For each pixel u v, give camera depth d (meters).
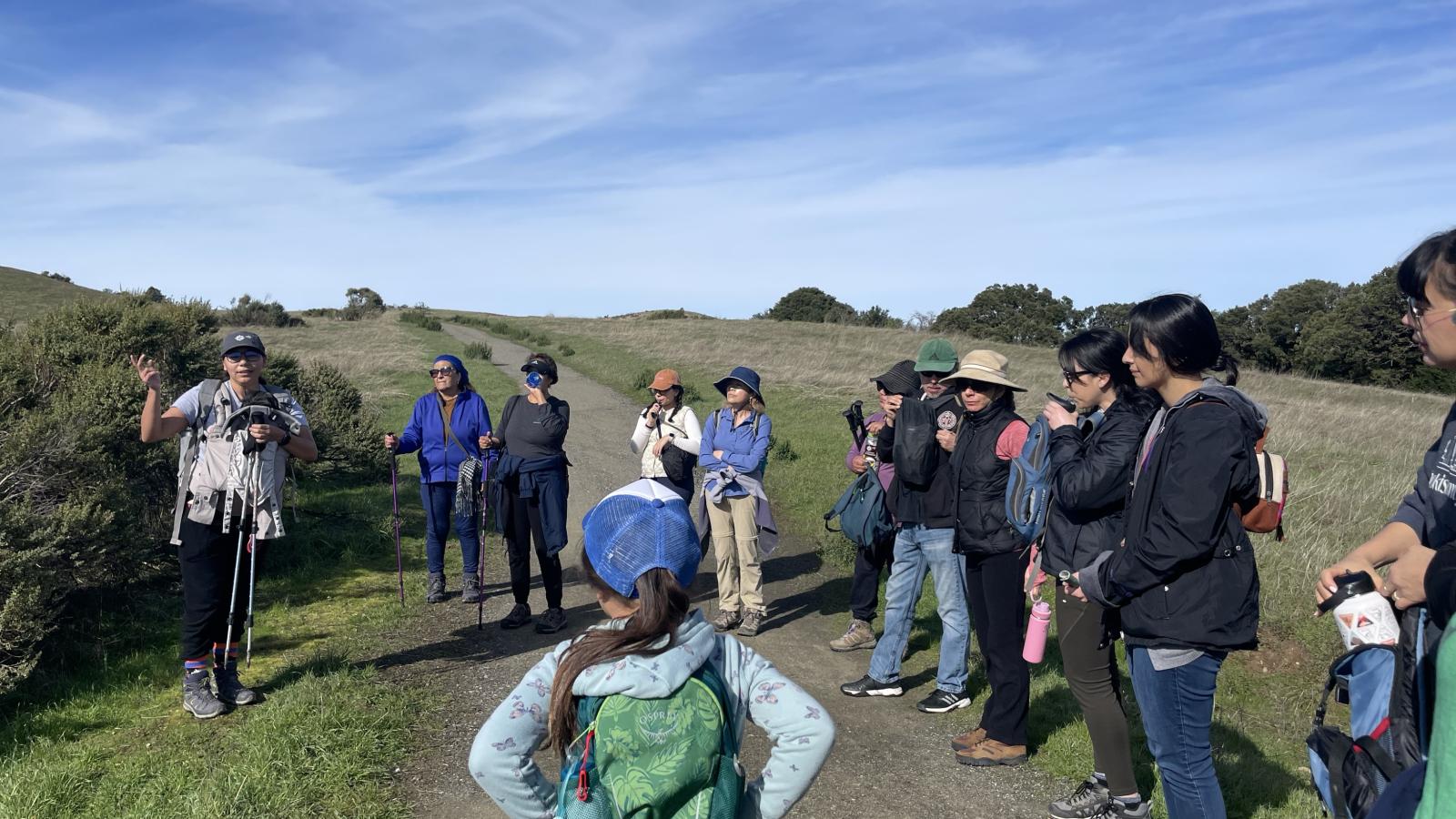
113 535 6.11
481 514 6.66
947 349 5.02
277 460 4.86
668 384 6.52
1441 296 1.90
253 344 4.72
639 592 1.72
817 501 10.75
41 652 5.00
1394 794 1.55
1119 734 3.66
